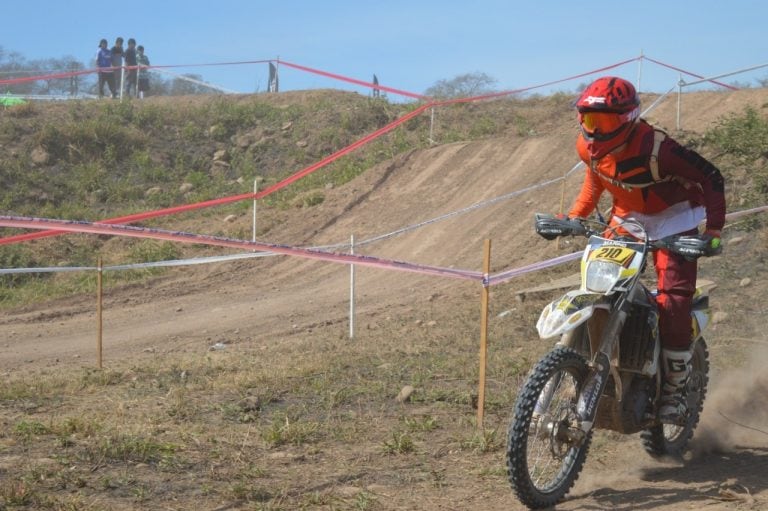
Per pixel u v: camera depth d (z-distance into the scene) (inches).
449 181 730.2
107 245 713.0
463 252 581.9
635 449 223.5
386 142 916.6
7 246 674.2
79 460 199.6
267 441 222.1
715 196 185.8
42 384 300.5
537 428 175.8
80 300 586.9
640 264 179.3
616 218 198.5
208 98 1095.6
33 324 522.9
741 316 361.7
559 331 169.0
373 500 177.9
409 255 612.7
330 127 962.7
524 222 599.2
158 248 695.1
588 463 211.9
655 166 185.5
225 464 203.3
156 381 307.1
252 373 308.5
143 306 560.1
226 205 809.5
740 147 543.2
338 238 685.9
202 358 360.5
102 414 252.5
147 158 896.3
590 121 182.7
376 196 749.9
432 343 363.3
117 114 975.0
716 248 181.8
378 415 251.9
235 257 401.1
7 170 823.1
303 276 612.4
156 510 170.2
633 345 185.5
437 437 228.8
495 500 181.5
